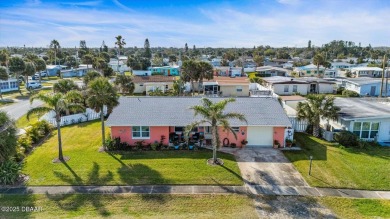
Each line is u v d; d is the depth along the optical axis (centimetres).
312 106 2719
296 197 1645
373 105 3177
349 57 14762
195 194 1672
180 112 2581
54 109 2144
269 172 1969
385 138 2673
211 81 5541
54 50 11431
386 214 1483
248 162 2145
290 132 2512
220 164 2089
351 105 3162
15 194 1664
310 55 15600
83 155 2273
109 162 2128
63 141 2639
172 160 2166
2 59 6881
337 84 5919
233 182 1819
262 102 2744
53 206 1542
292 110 3516
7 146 1828
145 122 2411
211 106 2027
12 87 6103
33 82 6284
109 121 2416
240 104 2703
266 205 1563
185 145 2433
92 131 2967
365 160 2180
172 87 5616
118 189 1728
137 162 2127
